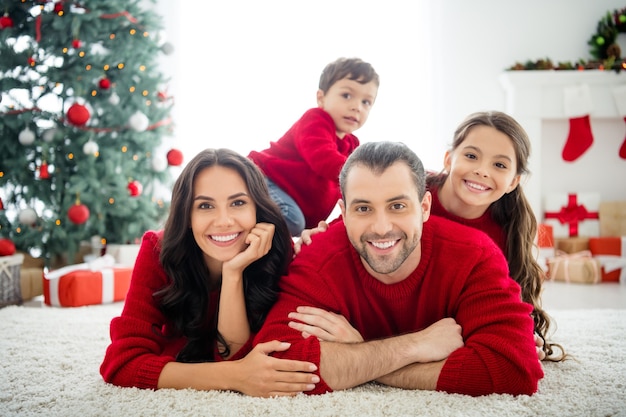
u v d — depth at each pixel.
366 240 1.25
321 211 2.35
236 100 4.41
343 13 4.37
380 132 4.37
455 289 1.34
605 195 4.52
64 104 3.62
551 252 4.05
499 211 1.71
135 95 3.70
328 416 1.12
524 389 1.23
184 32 4.43
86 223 3.60
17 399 1.30
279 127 4.39
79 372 1.54
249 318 1.51
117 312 2.62
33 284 3.27
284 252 1.53
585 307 2.82
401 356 1.26
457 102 4.52
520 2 4.50
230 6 4.42
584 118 4.27
